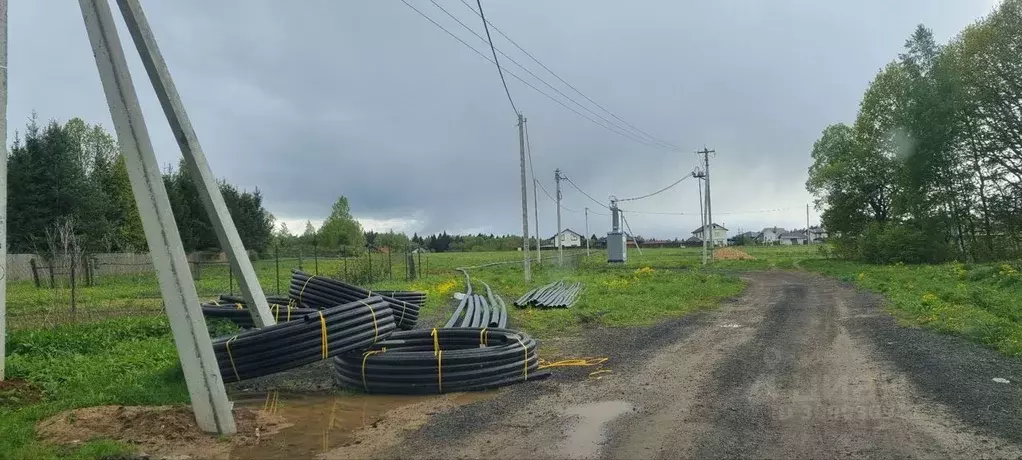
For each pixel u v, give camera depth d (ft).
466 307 53.21
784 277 97.40
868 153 153.07
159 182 18.33
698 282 77.10
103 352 30.48
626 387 23.88
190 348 18.35
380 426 19.39
